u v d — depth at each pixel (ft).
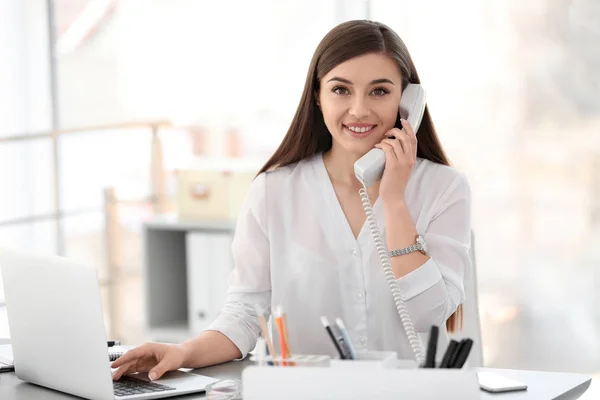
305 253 7.48
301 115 7.71
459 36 15.78
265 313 7.61
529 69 15.46
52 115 17.40
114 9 19.33
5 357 7.68
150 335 15.71
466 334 7.87
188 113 19.57
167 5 19.52
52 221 17.22
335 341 5.45
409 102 7.27
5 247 6.80
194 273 15.38
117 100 19.36
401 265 6.92
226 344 7.18
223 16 19.27
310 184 7.64
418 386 5.09
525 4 15.38
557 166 15.51
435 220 7.42
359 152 7.24
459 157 15.97
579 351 15.61
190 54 19.53
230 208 15.38
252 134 19.38
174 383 6.51
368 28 7.12
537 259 15.76
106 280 17.24
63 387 6.45
